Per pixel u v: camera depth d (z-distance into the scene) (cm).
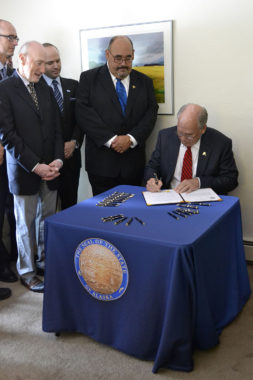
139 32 330
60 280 228
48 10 358
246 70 307
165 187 302
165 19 322
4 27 300
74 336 239
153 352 209
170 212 229
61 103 329
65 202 357
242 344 226
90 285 220
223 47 310
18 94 268
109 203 248
